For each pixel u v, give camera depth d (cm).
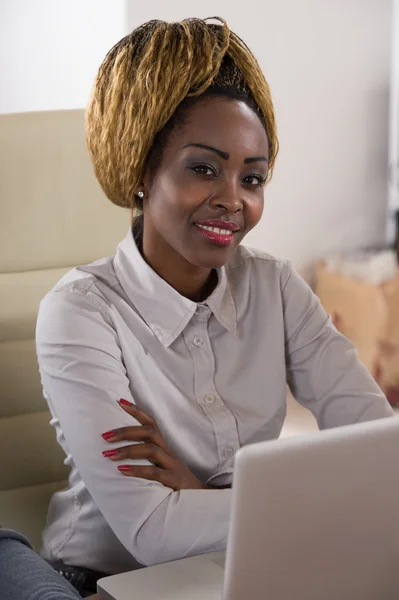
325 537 107
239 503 101
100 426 155
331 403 184
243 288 181
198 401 171
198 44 158
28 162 198
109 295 171
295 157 406
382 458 107
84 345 162
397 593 115
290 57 394
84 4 342
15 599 129
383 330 386
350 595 112
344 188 423
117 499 152
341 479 105
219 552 141
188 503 148
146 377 168
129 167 164
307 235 417
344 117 416
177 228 161
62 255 202
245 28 378
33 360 201
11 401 199
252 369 177
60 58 342
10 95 336
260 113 166
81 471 157
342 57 409
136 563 169
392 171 433
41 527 204
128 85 161
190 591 126
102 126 166
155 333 170
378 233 436
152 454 154
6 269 198
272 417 177
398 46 425
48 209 200
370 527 109
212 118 158
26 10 333
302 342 186
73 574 170
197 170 159
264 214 404
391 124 431
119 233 207
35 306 199
